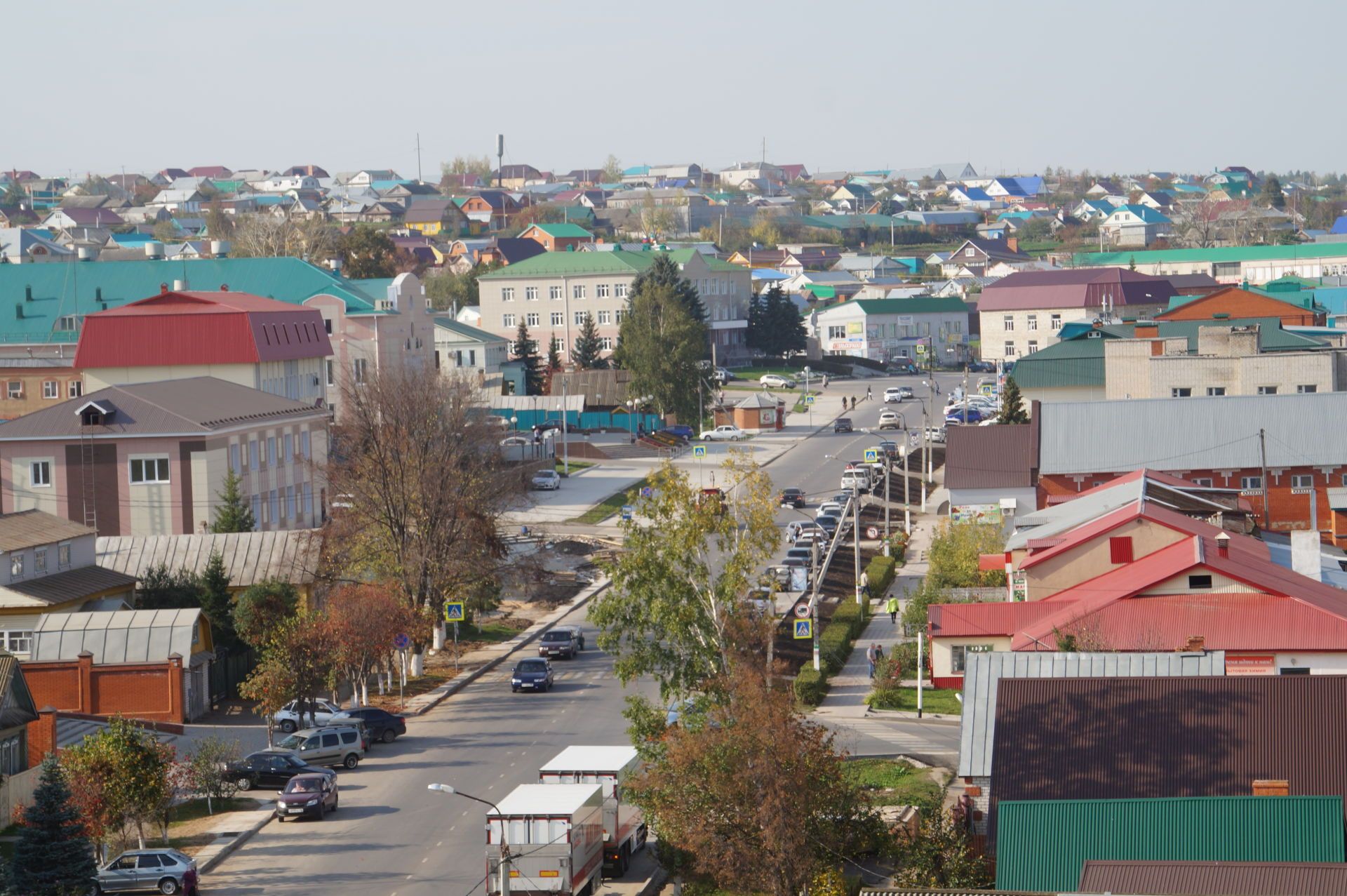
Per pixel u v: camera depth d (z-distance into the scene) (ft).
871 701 337.31
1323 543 414.41
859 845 223.71
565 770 246.27
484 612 458.09
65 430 467.93
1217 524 363.97
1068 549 325.62
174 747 317.83
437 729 338.34
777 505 304.50
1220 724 206.08
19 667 282.97
